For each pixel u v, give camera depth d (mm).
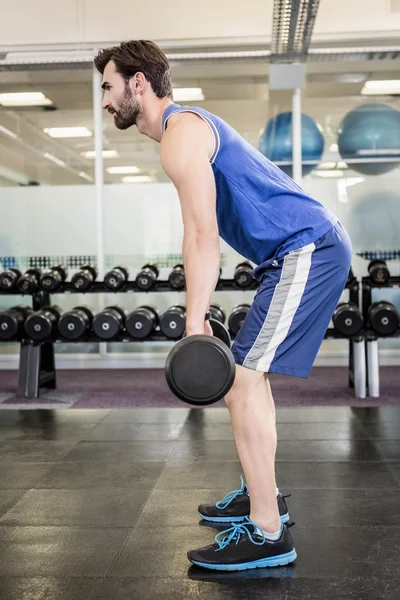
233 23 5473
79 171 5820
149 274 4539
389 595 1412
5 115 5863
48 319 4211
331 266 1554
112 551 1685
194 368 1396
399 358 5703
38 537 1788
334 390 4438
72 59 4945
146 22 5512
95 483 2271
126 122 1620
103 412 3561
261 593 1437
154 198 5789
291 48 4688
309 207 1567
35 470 2445
